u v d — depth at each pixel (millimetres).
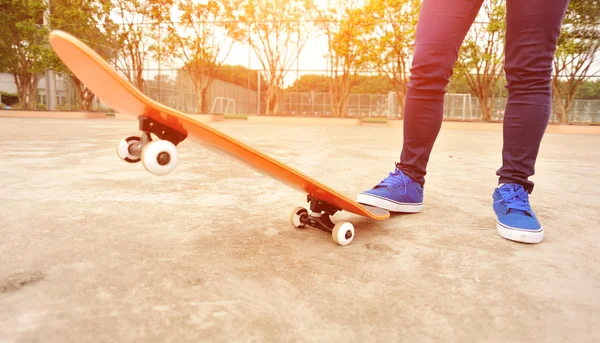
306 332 619
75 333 596
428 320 670
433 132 1350
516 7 1148
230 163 2621
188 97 15945
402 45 11805
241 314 668
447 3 1229
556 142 6211
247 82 17359
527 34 1139
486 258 979
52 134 4871
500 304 738
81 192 1607
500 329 648
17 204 1387
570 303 749
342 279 828
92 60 694
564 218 1402
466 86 15875
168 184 1834
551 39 1133
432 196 1741
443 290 792
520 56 1163
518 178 1191
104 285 764
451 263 939
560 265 945
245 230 1153
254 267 877
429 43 1254
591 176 2502
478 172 2564
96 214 1284
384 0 11555
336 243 1051
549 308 727
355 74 13414
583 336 633
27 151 3025
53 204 1400
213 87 16859
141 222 1208
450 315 690
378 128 10344
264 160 852
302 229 1185
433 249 1036
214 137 816
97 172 2115
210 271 846
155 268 854
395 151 3879
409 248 1040
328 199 1039
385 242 1084
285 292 758
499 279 854
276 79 13695
